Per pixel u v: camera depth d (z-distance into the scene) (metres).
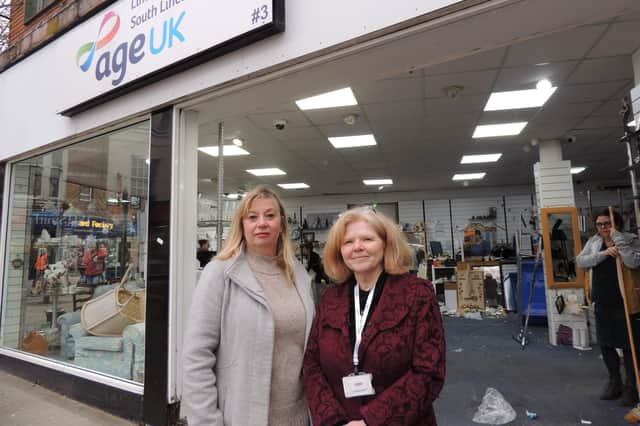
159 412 2.72
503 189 10.88
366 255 1.34
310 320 1.43
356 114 5.04
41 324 4.13
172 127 2.91
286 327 1.35
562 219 5.58
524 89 4.34
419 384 1.14
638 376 2.77
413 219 11.35
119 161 3.47
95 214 3.72
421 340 1.20
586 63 3.74
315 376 1.31
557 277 5.39
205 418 1.21
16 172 4.66
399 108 4.86
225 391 1.28
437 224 11.15
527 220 10.45
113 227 3.50
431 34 2.05
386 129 5.68
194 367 1.25
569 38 3.22
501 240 10.48
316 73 2.46
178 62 2.73
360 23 2.11
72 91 3.60
